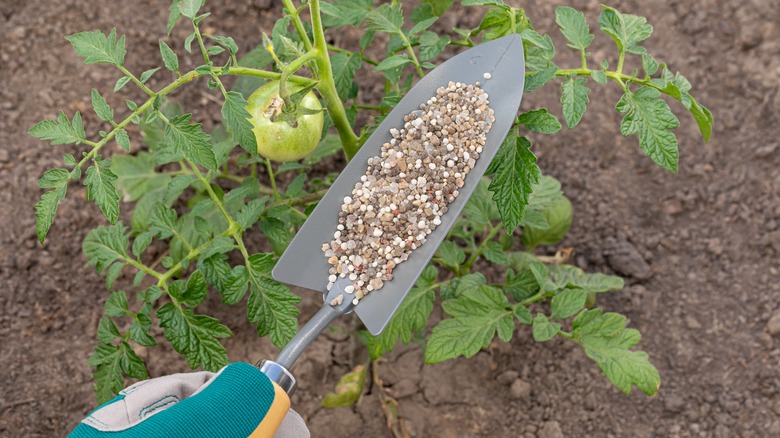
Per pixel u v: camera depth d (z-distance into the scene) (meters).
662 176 1.02
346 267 0.71
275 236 0.83
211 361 0.78
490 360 0.95
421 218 0.71
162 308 0.78
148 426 0.62
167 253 0.97
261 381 0.64
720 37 1.07
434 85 0.74
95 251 0.81
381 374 0.94
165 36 1.05
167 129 0.71
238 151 1.01
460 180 0.72
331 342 0.95
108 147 1.00
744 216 1.00
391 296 0.70
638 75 1.06
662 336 0.96
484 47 0.74
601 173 1.03
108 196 0.70
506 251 0.97
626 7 1.09
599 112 1.05
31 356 0.93
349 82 0.84
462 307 0.82
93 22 1.04
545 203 0.88
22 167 0.99
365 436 0.92
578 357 0.95
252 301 0.78
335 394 0.88
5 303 0.95
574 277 0.89
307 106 0.77
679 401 0.92
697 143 1.03
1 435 0.90
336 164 1.02
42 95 1.01
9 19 1.04
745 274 0.98
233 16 1.06
